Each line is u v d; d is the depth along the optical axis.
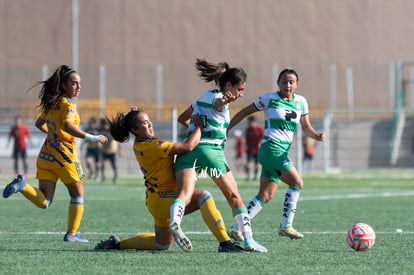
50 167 19.86
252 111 21.03
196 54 95.12
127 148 68.19
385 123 78.38
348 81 88.94
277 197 39.00
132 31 94.12
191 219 26.44
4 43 92.38
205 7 95.56
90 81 86.81
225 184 17.77
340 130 77.44
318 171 72.94
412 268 15.62
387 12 96.81
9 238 21.12
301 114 21.22
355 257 17.08
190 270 15.23
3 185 47.97
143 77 89.00
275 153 20.67
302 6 96.31
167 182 17.39
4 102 86.44
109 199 37.25
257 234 22.19
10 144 64.88
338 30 96.38
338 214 29.05
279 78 21.02
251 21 95.88
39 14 92.94
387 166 78.19
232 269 15.34
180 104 88.81
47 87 19.84
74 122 19.84
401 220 26.61
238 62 95.31
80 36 93.12
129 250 18.09
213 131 17.66
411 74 85.56
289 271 15.15
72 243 19.89
